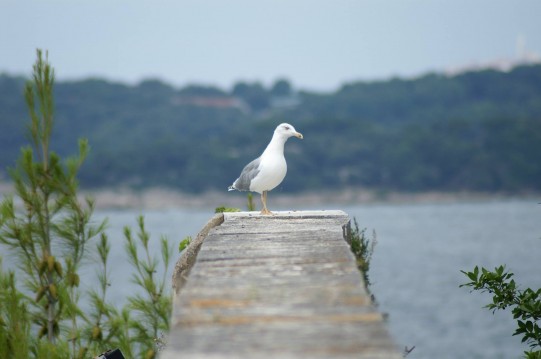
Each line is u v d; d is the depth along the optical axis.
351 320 4.86
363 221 124.12
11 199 9.74
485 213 135.25
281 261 6.57
